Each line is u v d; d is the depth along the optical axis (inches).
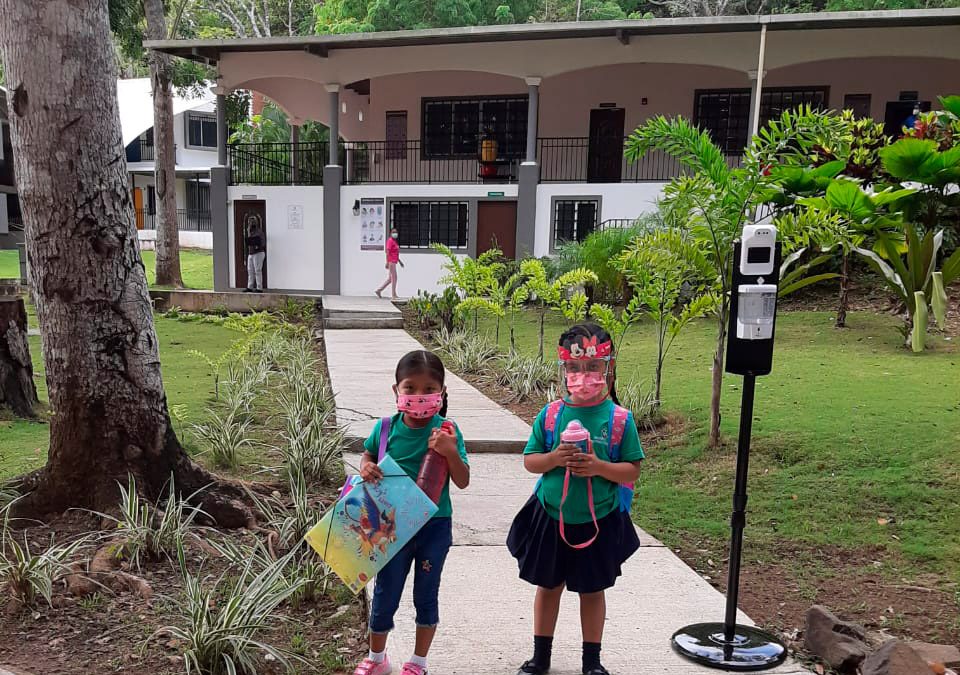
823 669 126.0
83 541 159.5
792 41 657.0
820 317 482.0
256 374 372.2
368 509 109.6
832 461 227.0
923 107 693.9
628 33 675.4
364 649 128.9
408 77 848.3
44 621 134.0
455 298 567.5
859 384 309.9
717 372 248.7
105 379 173.5
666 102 794.2
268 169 896.9
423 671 114.3
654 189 707.4
